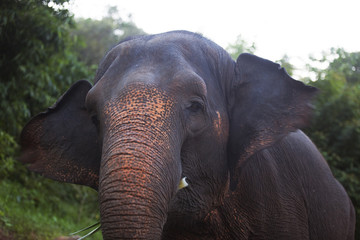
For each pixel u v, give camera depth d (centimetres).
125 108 246
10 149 877
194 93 273
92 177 327
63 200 1152
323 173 440
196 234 346
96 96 271
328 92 970
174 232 342
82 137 334
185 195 291
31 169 338
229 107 322
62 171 333
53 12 759
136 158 225
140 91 253
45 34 745
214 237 351
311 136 915
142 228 216
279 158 391
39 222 816
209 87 300
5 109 765
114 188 219
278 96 314
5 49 732
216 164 300
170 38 302
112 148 231
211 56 315
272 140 305
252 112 316
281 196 374
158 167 229
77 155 332
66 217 992
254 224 357
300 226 391
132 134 233
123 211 216
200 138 284
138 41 297
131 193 218
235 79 326
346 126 903
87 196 1101
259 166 361
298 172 402
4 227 694
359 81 1072
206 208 302
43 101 857
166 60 279
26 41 721
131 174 221
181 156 279
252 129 313
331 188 444
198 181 292
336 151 901
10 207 814
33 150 347
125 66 280
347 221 465
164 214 233
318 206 418
